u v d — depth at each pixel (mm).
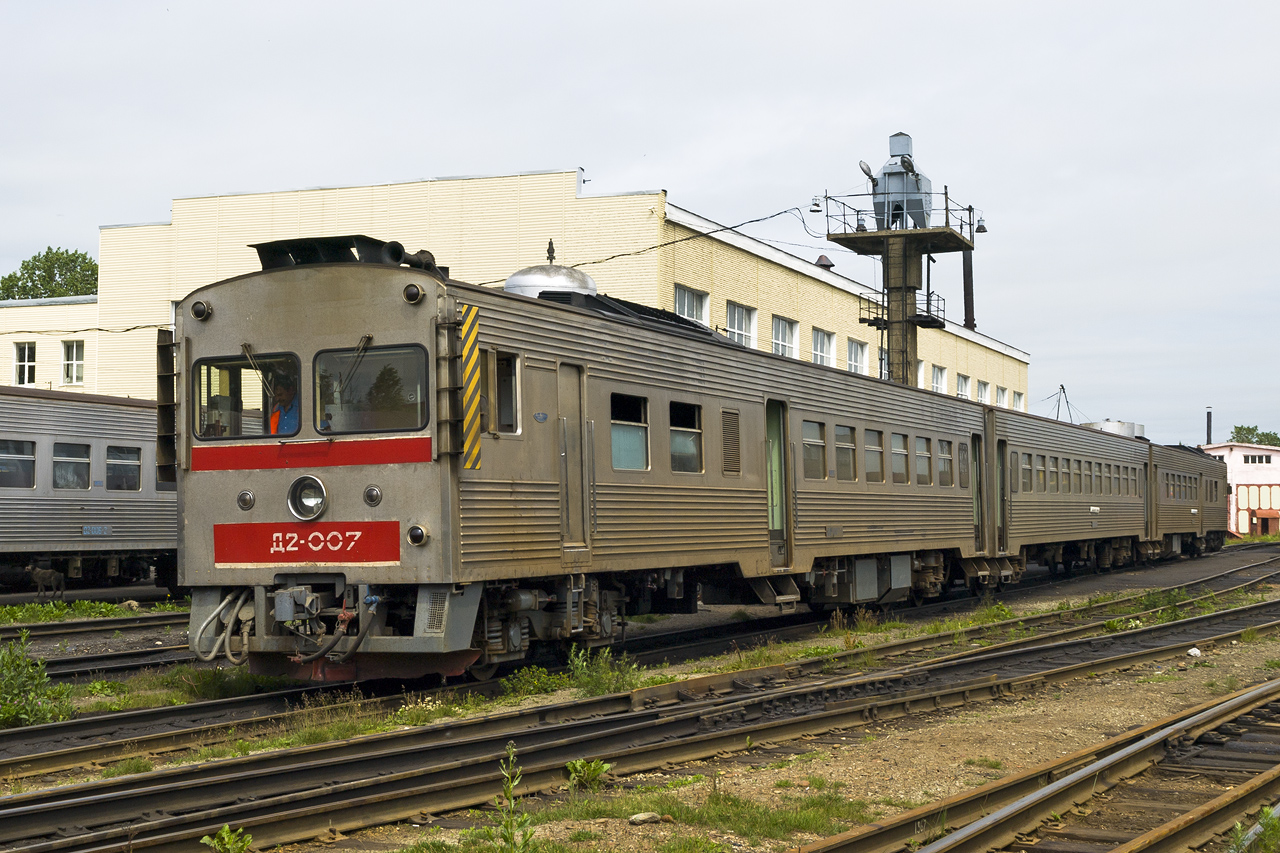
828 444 16859
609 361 12180
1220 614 17953
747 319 30359
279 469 10438
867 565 18250
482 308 10383
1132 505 32125
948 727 9391
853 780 7527
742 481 14664
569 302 13016
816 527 16312
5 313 35438
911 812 6078
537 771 7188
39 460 19781
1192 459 39750
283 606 10148
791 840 6191
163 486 22422
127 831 5590
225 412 10750
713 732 8531
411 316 10125
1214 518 42844
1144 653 13430
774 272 31344
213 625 10672
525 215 27797
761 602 15648
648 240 26609
